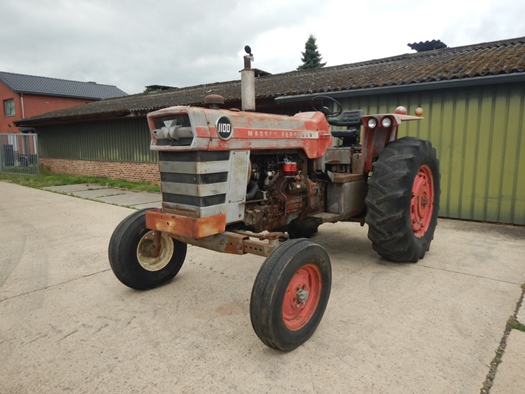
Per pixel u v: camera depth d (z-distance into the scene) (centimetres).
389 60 948
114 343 246
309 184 338
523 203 538
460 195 584
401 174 347
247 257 416
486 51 726
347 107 679
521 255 412
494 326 262
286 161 311
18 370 220
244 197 279
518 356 227
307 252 239
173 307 297
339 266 383
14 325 272
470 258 403
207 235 255
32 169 1505
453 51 844
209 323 271
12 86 2462
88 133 1327
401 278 349
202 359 228
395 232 354
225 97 913
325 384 204
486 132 552
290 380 208
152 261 331
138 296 319
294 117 332
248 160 276
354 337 251
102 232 538
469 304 295
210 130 247
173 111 247
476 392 196
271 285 219
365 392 198
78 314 288
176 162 260
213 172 255
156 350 238
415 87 577
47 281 355
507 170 544
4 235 526
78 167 1405
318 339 249
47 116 1416
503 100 534
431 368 216
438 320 271
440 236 493
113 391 201
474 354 229
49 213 681
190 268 383
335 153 409
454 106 572
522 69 498
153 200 828
